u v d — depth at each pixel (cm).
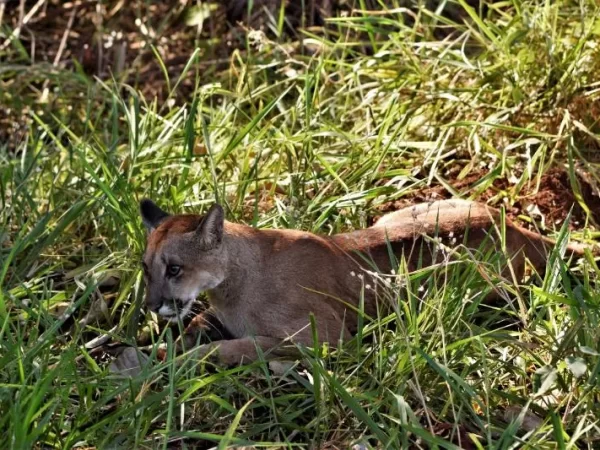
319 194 988
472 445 713
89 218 1016
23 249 947
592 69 1092
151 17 1516
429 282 816
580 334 754
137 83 1386
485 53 1130
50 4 1580
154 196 995
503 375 771
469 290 824
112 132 1202
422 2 1262
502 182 1053
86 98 1325
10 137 1284
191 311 918
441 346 773
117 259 930
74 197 1031
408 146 1060
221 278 838
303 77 1144
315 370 716
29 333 834
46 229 994
